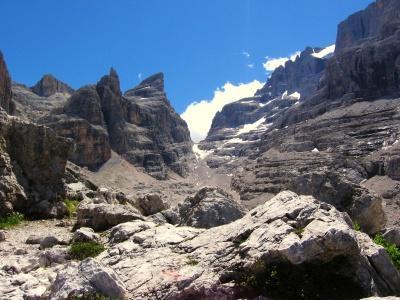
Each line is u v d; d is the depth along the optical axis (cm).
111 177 16338
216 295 1377
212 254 1555
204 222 2448
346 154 13038
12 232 2775
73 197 3884
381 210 3042
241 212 2580
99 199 3441
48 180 3697
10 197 3256
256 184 12912
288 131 17625
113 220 2720
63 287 1390
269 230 1495
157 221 2853
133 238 1944
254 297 1371
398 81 16275
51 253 1897
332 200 3091
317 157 13175
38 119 17412
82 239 2169
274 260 1401
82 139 16650
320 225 1432
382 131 13438
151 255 1688
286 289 1377
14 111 11194
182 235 1875
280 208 1616
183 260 1580
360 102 16438
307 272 1391
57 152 3769
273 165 13862
